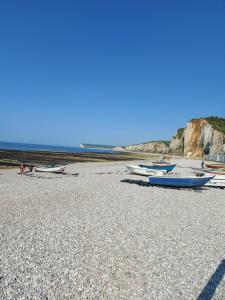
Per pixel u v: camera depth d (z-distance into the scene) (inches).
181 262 368.5
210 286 311.3
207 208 719.7
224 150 4638.3
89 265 346.6
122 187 1000.2
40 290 285.6
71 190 871.7
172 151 6815.9
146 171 1416.1
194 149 5378.9
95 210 623.5
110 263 355.3
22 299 269.0
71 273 323.9
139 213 618.5
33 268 331.0
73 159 2773.1
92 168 1784.0
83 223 517.3
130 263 358.0
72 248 396.5
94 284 302.8
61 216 558.3
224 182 1134.4
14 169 1494.8
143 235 466.9
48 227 483.5
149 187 1041.5
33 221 514.9
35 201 684.7
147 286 304.2
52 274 319.3
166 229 507.8
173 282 315.6
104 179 1214.3
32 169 1435.8
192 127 5654.5
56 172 1406.3
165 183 1056.2
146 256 381.7
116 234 465.1
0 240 411.2
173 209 682.8
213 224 561.6
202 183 1037.8
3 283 294.4
